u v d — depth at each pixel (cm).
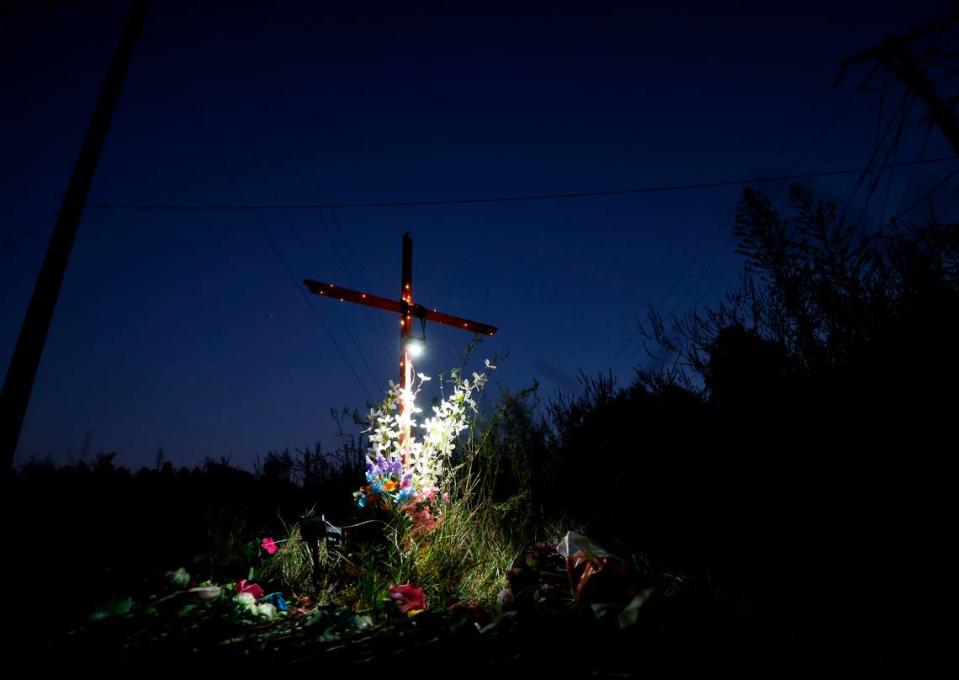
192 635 237
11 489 468
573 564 272
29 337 508
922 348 344
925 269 388
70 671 207
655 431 504
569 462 552
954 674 164
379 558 376
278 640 238
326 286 518
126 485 556
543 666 183
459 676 187
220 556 393
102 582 307
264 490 658
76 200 574
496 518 442
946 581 228
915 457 310
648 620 198
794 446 374
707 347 497
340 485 652
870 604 222
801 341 440
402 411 475
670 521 403
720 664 173
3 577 305
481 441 506
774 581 274
